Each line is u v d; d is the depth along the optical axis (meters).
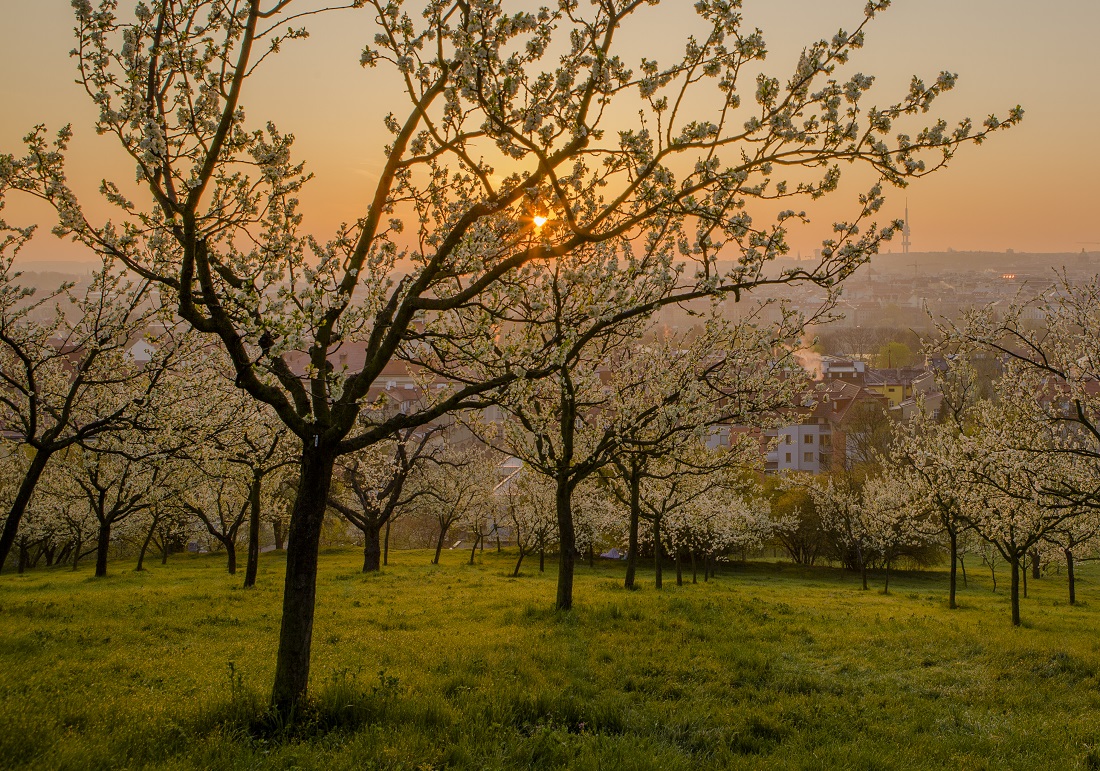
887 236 9.90
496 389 11.24
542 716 10.74
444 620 19.36
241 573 36.28
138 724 8.96
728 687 13.05
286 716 9.59
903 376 124.38
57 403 21.48
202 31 9.90
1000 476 20.84
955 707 12.59
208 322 9.38
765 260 10.47
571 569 21.41
